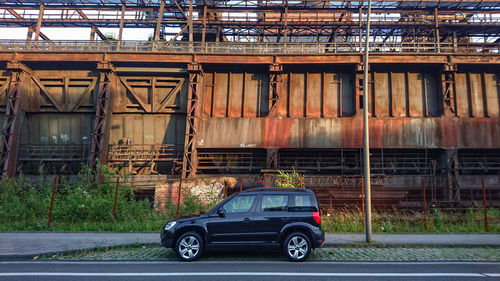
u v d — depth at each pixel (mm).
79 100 24797
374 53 23156
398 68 24359
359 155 23828
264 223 7574
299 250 7434
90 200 14219
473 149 23250
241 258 7746
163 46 24312
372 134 23047
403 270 6637
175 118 25031
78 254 8172
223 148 23578
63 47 24156
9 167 22828
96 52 23516
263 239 7523
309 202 7867
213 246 7500
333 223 12750
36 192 15703
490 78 24562
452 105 23438
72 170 24859
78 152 25000
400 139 22922
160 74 24719
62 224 13188
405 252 8672
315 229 7574
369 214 10078
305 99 24797
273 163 23141
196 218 7652
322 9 28891
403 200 18688
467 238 10734
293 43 24312
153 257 7836
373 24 29906
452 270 6672
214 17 31484
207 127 23688
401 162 23688
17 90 23844
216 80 25375
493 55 23016
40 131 25312
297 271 6457
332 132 23234
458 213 14227
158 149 24844
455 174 22062
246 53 23578
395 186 21391
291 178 15836
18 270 6523
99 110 23484
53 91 25266
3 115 24828
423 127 22969
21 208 14148
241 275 6074
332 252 8547
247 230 7539
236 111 24984
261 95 24984
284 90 25016
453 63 23031
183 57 23797
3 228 12570
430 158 23656
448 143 22688
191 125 23109
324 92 24641
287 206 7785
